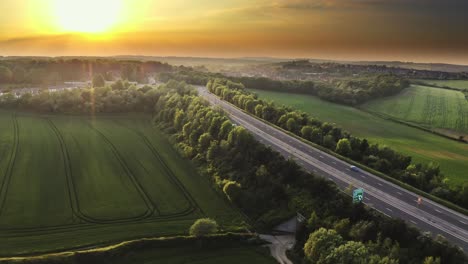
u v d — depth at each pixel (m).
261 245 89.12
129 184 117.25
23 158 131.62
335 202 89.69
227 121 135.62
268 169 110.56
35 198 104.81
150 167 130.75
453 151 157.38
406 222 81.19
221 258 83.94
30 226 91.12
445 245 69.69
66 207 101.31
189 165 132.88
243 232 93.25
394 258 68.75
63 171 123.81
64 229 90.94
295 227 93.62
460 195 92.75
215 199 110.06
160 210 102.62
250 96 192.50
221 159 124.12
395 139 171.25
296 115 155.25
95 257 80.00
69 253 79.62
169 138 157.38
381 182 103.06
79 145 148.75
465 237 77.06
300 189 100.19
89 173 123.44
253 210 101.81
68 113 191.00
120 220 96.38
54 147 144.62
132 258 81.81
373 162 115.06
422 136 179.00
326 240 75.75
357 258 68.31
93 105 194.62
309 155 122.25
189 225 95.69
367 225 78.25
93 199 106.56
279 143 133.50
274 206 100.56
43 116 186.50
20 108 194.38
